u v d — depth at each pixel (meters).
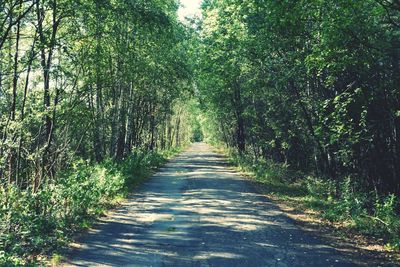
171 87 30.91
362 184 16.67
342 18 10.75
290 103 21.62
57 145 14.11
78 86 14.73
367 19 11.38
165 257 7.98
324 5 10.92
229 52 21.89
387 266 7.44
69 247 8.62
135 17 14.42
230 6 17.42
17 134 11.09
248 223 11.25
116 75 19.20
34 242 8.32
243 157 33.56
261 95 24.81
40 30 11.69
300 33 14.74
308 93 18.66
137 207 13.77
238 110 34.59
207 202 14.89
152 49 23.89
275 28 14.85
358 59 11.78
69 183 11.33
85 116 15.16
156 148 45.41
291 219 11.87
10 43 11.92
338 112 13.09
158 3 20.78
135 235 9.79
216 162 38.66
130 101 26.00
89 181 12.74
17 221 8.55
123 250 8.46
